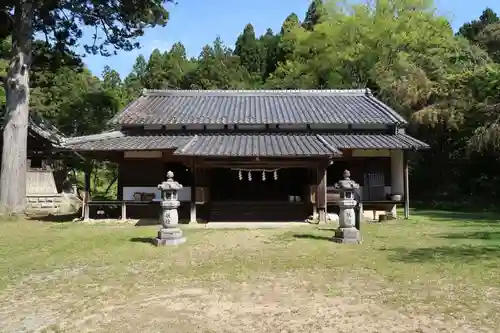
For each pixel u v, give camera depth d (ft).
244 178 56.54
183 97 67.10
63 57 61.87
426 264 25.81
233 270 25.02
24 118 56.24
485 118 64.95
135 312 17.98
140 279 23.32
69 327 16.44
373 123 54.54
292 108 61.11
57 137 70.95
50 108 84.53
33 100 83.25
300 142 49.96
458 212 59.52
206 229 43.60
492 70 69.10
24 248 33.37
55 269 26.07
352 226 34.83
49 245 34.60
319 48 111.86
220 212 52.75
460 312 17.30
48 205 70.38
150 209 54.13
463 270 24.16
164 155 51.90
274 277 23.22
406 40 101.55
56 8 56.65
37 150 71.87
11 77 55.31
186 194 53.93
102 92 86.79
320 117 55.98
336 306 18.25
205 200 51.03
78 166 77.10
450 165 75.15
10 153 55.06
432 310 17.58
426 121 69.56
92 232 41.83
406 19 104.88
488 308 17.72
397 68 88.07
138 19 59.62
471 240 34.60
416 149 49.37
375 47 105.09
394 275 23.29
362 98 66.69
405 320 16.49
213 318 17.03
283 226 45.65
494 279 22.15
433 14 107.24
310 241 35.17
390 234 38.70
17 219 52.49
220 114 57.41
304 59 119.55
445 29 104.63
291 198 53.21
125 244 34.58
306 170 56.44
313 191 48.42
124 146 48.93
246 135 53.88
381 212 53.93
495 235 37.19
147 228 44.62
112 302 19.42
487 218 51.19
